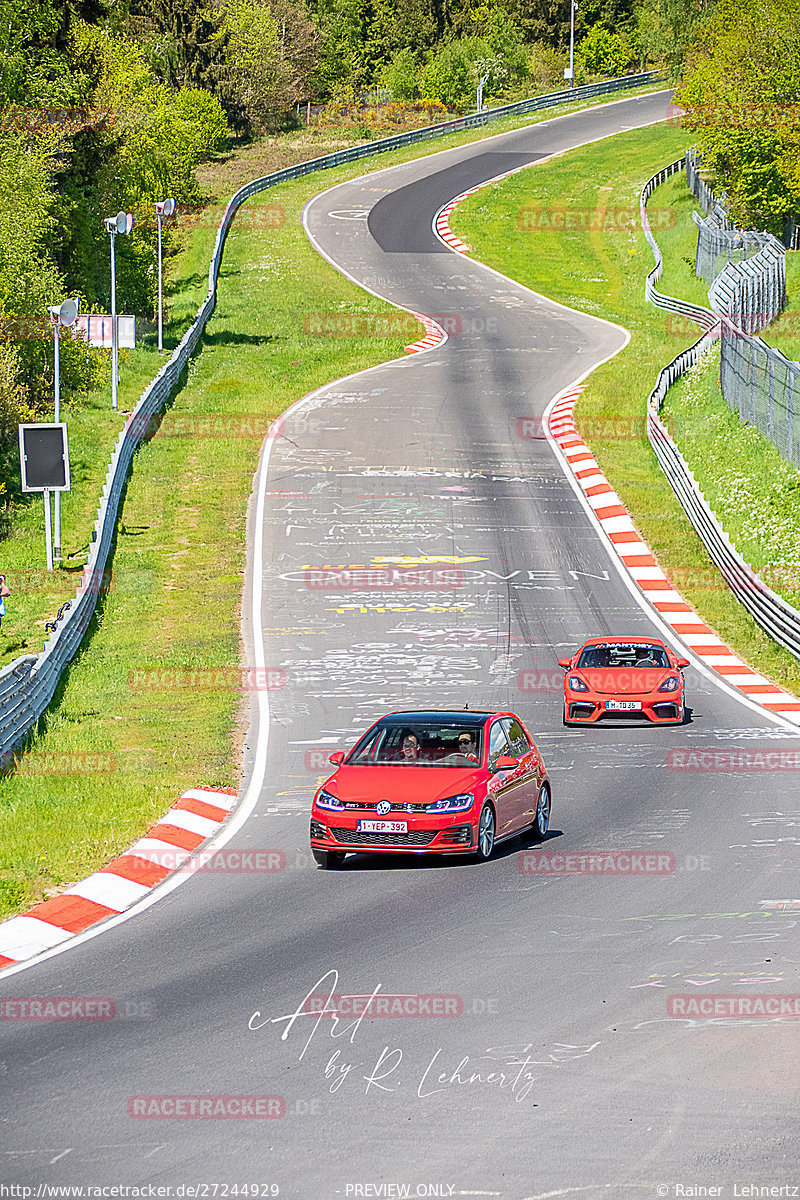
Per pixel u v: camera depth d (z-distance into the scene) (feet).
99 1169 48.29
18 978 71.31
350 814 94.94
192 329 386.73
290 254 529.45
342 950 74.74
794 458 271.49
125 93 443.73
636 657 160.66
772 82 465.06
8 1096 54.95
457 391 352.49
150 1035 61.62
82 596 187.52
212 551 233.76
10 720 132.57
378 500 265.54
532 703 164.66
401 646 189.37
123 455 265.75
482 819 96.12
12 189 304.91
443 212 597.52
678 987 67.36
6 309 294.05
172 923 81.66
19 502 249.75
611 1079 55.57
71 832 103.30
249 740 145.69
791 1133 50.16
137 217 429.38
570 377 367.45
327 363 384.27
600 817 111.96
